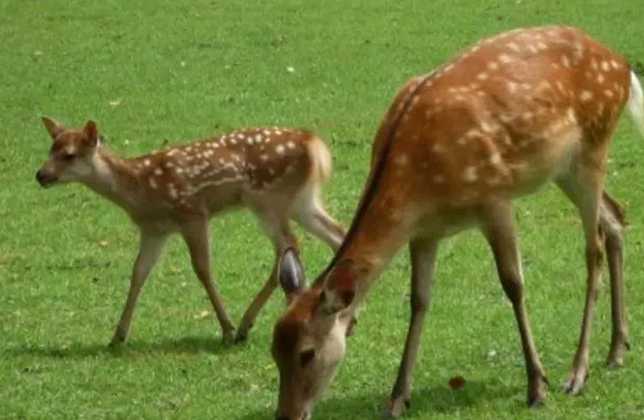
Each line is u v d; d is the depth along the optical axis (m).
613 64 11.82
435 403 11.39
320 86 26.53
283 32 31.20
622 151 20.94
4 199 19.84
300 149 14.34
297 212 14.42
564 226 17.30
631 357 12.33
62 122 24.58
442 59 28.33
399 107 11.42
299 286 10.51
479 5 33.41
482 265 15.70
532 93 11.17
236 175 14.19
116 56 29.48
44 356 13.25
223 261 16.48
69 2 35.12
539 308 13.97
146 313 14.66
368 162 21.16
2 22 33.06
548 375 11.94
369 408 11.43
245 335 13.59
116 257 17.00
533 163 11.16
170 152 14.18
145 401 11.93
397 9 33.34
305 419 10.17
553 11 32.31
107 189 14.16
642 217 17.64
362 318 13.91
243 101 25.58
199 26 32.09
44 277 16.16
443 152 10.83
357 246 10.69
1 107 25.80
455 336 13.14
